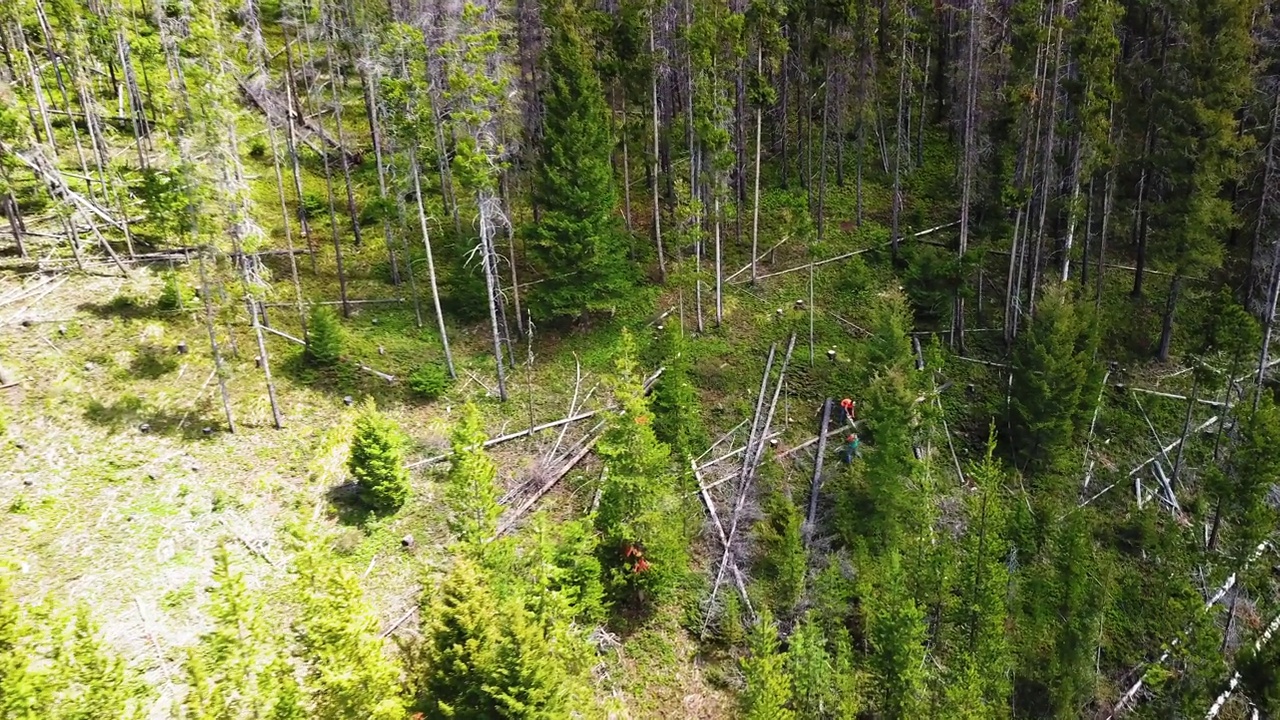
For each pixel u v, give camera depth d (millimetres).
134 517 22750
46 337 27656
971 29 33281
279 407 27906
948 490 28359
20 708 11797
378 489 24500
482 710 15797
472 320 34281
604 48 37250
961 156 40125
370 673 14555
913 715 19891
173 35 29891
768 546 26047
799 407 31125
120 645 19328
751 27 34344
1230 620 24156
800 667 20406
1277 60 32656
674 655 23344
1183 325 34469
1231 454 27375
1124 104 32938
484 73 30719
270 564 22500
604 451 22547
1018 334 33375
